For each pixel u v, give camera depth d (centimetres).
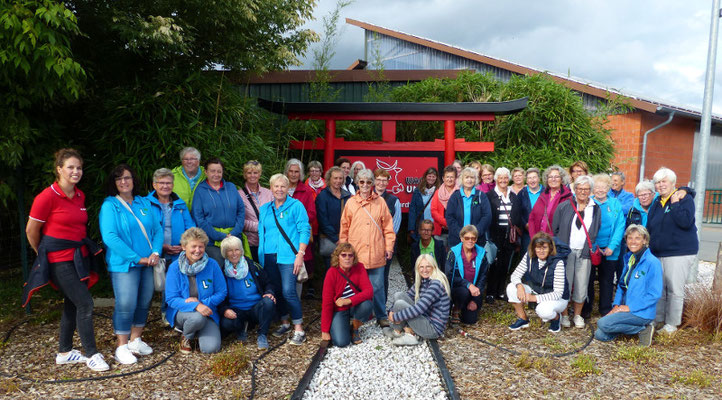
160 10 522
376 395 305
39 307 499
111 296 515
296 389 304
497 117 786
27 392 305
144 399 298
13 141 427
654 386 319
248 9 529
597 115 846
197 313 360
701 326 423
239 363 345
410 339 393
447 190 534
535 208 498
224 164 529
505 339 412
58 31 418
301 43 660
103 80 610
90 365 338
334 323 386
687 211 409
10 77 414
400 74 930
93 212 521
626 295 404
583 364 344
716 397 302
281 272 406
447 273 448
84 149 539
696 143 1258
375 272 423
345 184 541
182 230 388
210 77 599
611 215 446
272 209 409
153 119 534
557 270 421
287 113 713
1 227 584
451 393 301
